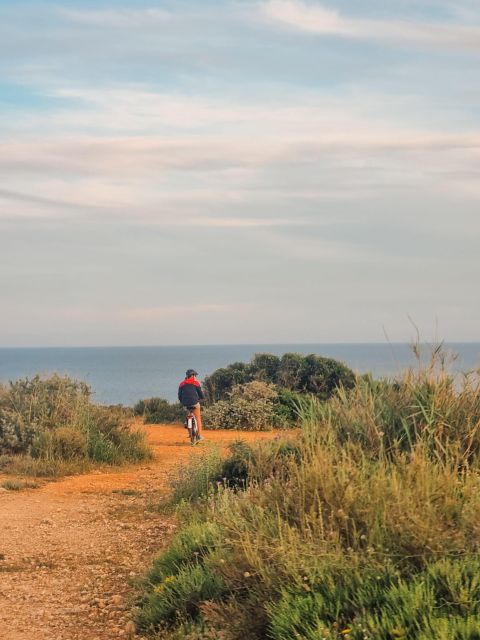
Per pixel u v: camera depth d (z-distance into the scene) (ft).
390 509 17.97
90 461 51.67
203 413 81.71
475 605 14.53
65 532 32.65
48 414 56.34
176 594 20.76
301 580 17.20
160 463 53.88
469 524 17.35
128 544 30.22
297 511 19.97
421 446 22.59
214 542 22.36
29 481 44.96
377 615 14.88
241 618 17.51
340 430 26.63
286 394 82.33
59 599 23.34
